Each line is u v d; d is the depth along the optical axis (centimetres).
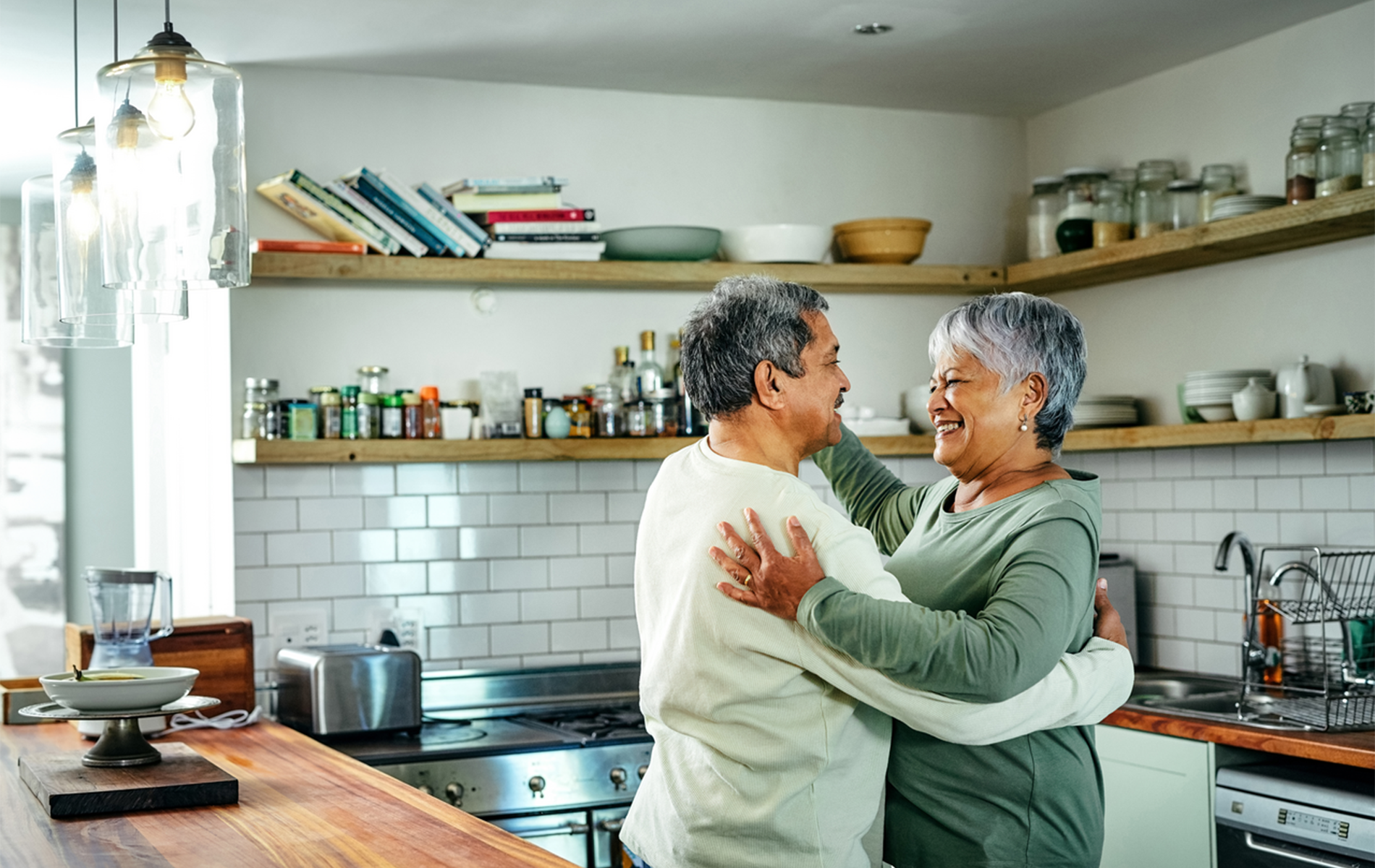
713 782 175
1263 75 366
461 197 376
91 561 599
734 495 176
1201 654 386
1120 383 418
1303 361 338
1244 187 372
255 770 254
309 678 334
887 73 397
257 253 352
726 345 178
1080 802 185
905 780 186
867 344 441
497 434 384
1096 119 427
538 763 329
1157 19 349
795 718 172
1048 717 173
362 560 381
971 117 453
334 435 366
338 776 247
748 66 387
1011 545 180
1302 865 279
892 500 232
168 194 178
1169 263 380
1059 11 341
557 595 401
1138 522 410
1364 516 337
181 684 239
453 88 395
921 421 430
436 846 192
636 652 409
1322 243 347
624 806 338
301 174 358
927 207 446
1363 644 322
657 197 416
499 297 398
